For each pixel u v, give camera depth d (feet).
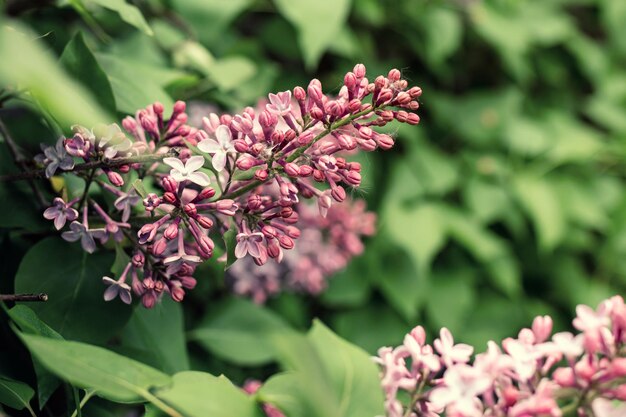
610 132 5.04
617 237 4.49
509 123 4.33
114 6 2.17
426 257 3.72
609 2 5.05
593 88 4.99
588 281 4.56
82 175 1.95
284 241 1.92
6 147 2.11
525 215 4.32
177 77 2.50
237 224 1.93
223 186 2.00
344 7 3.20
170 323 2.30
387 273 3.86
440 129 4.31
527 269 4.45
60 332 2.03
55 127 2.06
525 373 1.76
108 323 2.06
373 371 1.82
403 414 1.85
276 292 3.28
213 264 2.64
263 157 1.89
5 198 2.08
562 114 4.75
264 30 3.72
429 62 4.09
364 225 3.34
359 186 2.02
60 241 2.07
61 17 2.58
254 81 3.15
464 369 1.75
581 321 1.77
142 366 1.74
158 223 1.89
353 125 1.91
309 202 3.04
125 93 2.22
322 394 1.62
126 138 1.89
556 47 4.82
